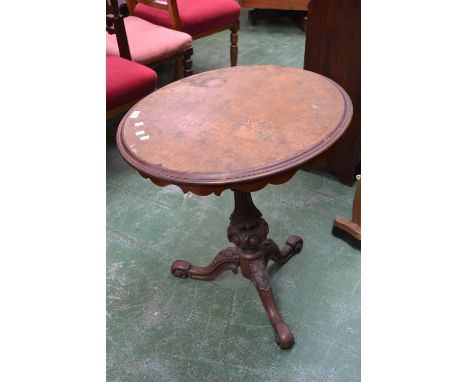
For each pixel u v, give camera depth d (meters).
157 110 1.21
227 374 1.29
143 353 1.37
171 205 1.98
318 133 1.04
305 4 3.22
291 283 1.56
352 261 1.63
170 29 2.41
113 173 2.20
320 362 1.30
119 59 2.07
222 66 3.11
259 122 1.10
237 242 1.38
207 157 1.00
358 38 1.67
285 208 1.91
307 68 1.90
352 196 1.96
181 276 1.61
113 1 2.00
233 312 1.48
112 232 1.83
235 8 2.65
